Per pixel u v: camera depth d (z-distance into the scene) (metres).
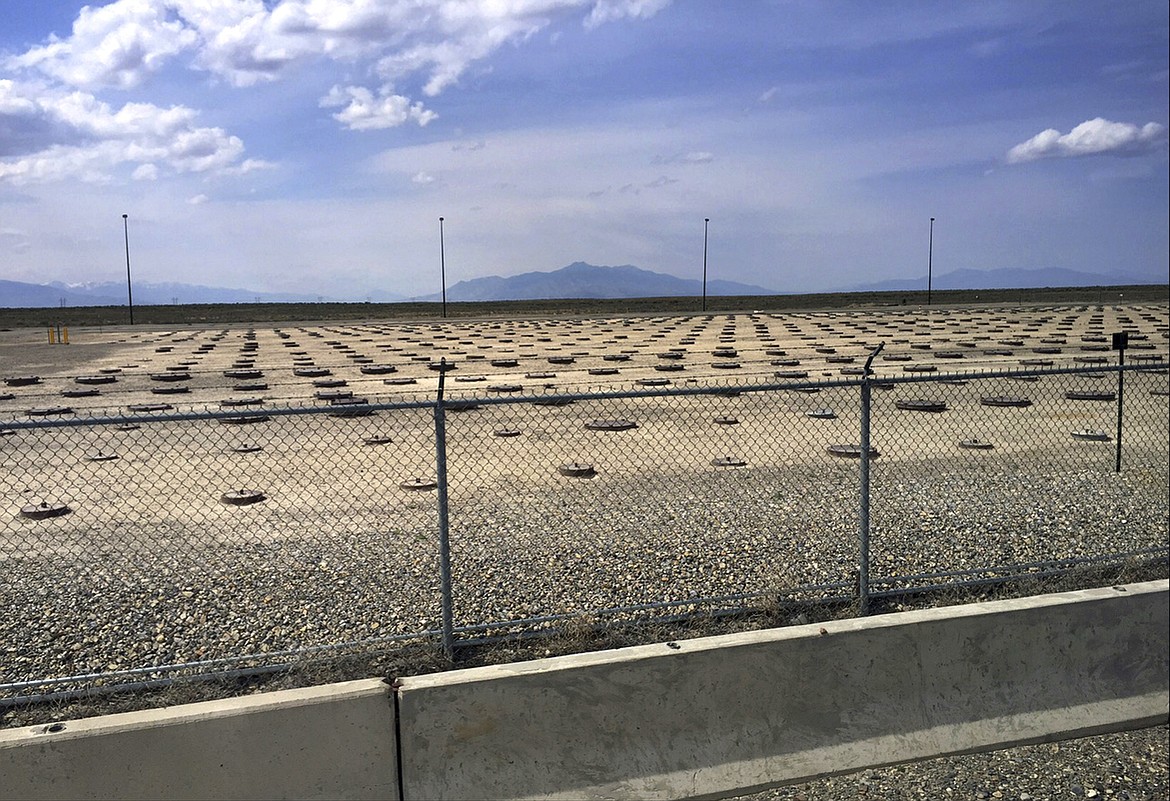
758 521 8.00
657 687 4.43
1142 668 5.31
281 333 48.62
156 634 5.47
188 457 11.99
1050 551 7.07
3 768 3.70
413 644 5.16
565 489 9.52
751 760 4.49
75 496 9.59
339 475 10.59
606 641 5.25
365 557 6.99
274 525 8.14
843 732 4.68
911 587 6.11
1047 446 12.20
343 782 4.03
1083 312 55.44
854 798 4.37
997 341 32.09
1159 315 49.34
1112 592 5.36
